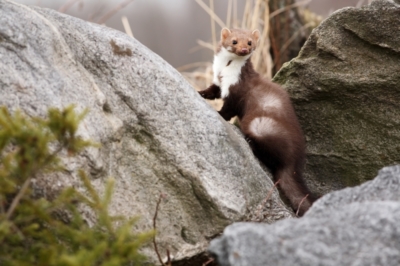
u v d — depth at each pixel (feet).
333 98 39.34
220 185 30.35
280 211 33.09
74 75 28.07
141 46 31.76
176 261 28.86
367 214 22.66
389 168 27.02
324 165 40.50
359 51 38.52
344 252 21.04
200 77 65.87
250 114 41.78
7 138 21.15
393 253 21.08
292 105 40.96
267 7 61.77
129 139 29.71
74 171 25.67
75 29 30.14
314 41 39.83
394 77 37.29
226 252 21.70
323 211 24.70
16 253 22.21
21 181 22.45
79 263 20.25
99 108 28.30
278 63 65.31
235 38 45.19
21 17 27.12
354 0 97.55
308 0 67.87
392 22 37.11
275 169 39.06
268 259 20.80
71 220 25.38
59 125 21.07
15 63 26.21
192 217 29.81
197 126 31.07
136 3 100.37
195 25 98.32
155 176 29.66
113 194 27.91
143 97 30.12
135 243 21.38
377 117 38.40
